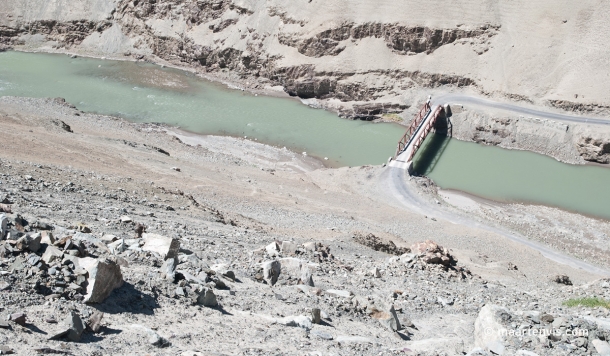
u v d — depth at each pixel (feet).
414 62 327.06
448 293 88.53
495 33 320.70
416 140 280.92
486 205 241.96
